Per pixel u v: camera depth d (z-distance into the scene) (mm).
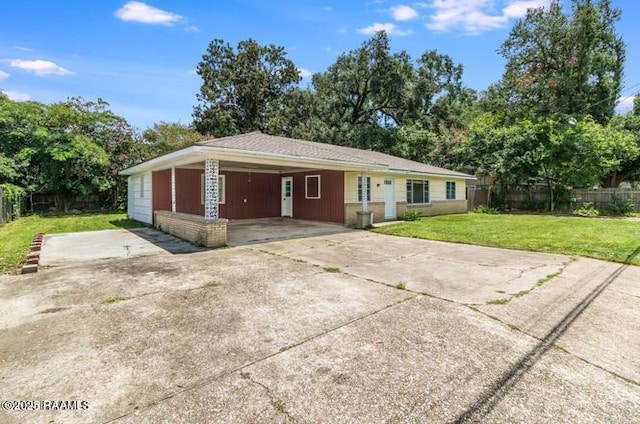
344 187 12445
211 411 2154
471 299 4316
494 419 2084
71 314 3812
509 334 3291
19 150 15766
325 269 5961
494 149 18406
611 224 11812
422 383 2471
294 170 14406
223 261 6598
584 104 20688
